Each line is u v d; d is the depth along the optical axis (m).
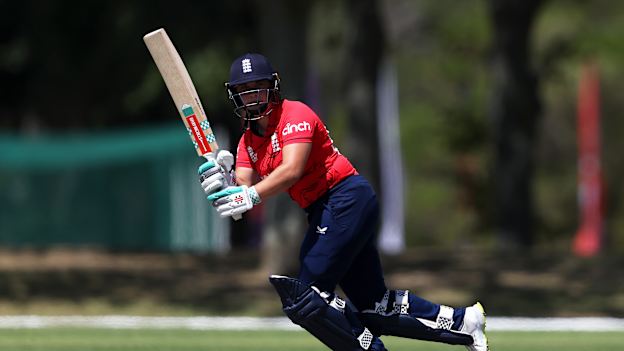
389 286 64.06
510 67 87.56
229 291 62.81
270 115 23.47
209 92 85.38
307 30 64.56
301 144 23.06
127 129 97.81
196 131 23.31
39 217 81.62
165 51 23.16
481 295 61.44
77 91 93.44
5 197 81.31
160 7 84.31
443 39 117.88
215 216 82.88
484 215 130.12
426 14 142.38
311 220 23.81
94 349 36.44
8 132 99.38
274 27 63.94
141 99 88.69
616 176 148.38
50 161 81.62
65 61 89.56
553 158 145.88
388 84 103.81
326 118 136.50
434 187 144.00
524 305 59.06
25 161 81.31
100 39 87.56
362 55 71.81
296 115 23.31
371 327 24.67
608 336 43.59
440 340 24.64
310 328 23.70
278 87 23.44
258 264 71.44
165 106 96.69
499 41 88.12
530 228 89.12
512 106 87.81
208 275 67.75
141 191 82.69
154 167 82.75
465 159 129.12
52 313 57.41
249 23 85.75
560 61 115.12
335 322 23.50
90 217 82.25
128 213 82.44
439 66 130.12
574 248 122.12
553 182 145.38
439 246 144.38
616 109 145.25
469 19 117.00
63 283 64.19
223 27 85.88
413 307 24.52
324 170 23.55
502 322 53.19
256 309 58.44
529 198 88.88
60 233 81.88
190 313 57.41
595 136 123.75
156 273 68.38
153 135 82.88
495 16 88.12
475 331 24.59
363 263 24.45
